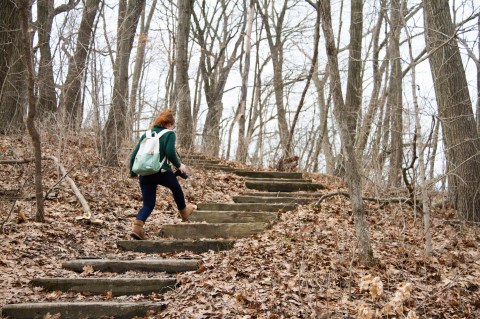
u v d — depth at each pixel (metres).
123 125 9.82
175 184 6.60
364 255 5.68
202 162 11.80
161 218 7.55
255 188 9.91
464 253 6.50
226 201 8.79
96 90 9.45
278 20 23.41
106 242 6.40
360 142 10.67
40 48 10.90
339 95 5.96
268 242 6.33
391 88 12.45
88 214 6.88
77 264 5.48
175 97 15.87
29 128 6.32
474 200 8.40
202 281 5.02
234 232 6.94
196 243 6.32
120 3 14.72
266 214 7.68
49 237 6.17
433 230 7.50
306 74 21.12
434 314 4.71
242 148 16.19
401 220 7.73
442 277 5.55
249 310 4.40
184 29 16.70
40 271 5.29
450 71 8.70
